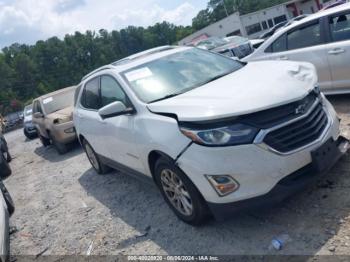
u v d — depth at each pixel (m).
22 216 6.68
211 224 4.23
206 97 4.04
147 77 5.04
